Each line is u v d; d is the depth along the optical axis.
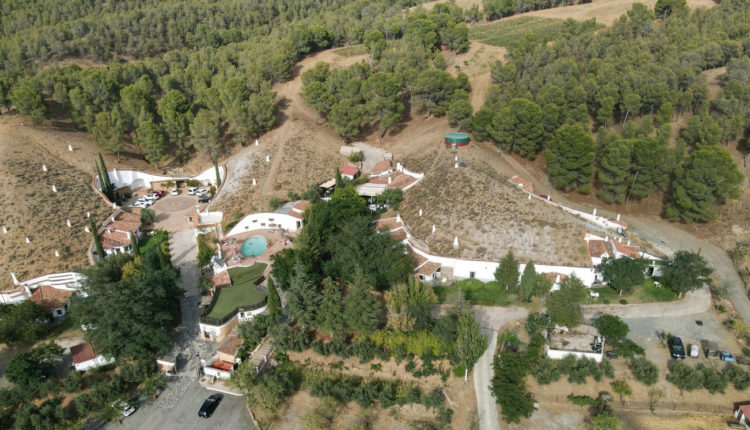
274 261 82.00
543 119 113.88
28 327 73.81
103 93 138.38
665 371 66.38
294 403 65.06
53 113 140.38
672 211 97.25
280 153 130.12
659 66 120.44
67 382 65.38
